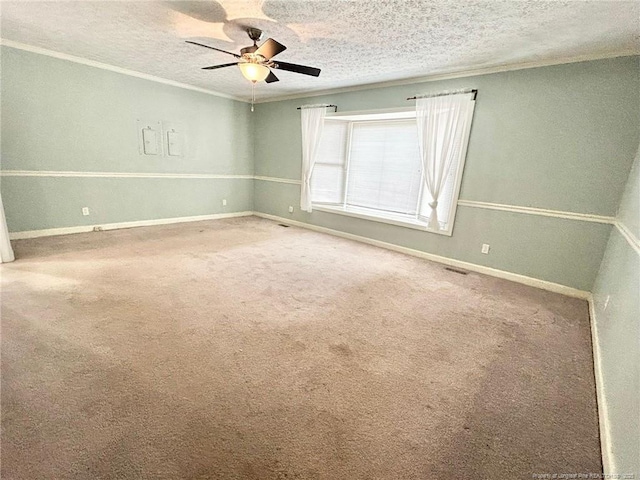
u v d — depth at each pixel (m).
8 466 1.14
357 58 3.27
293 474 1.17
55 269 2.99
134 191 4.80
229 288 2.80
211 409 1.45
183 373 1.68
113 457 1.19
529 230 3.28
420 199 4.26
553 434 1.42
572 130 2.93
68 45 3.45
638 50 2.55
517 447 1.34
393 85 4.10
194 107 5.24
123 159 4.59
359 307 2.58
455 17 2.27
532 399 1.63
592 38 2.44
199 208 5.71
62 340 1.90
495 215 3.49
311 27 2.59
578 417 1.53
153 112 4.77
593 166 2.86
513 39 2.58
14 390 1.49
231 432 1.34
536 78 3.06
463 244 3.79
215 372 1.70
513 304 2.81
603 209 2.85
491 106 3.36
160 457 1.20
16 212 3.78
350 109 4.62
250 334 2.09
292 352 1.92
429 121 3.76
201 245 4.10
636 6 1.92
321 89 4.84
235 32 2.80
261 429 1.36
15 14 2.63
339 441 1.32
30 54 3.58
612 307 2.02
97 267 3.10
